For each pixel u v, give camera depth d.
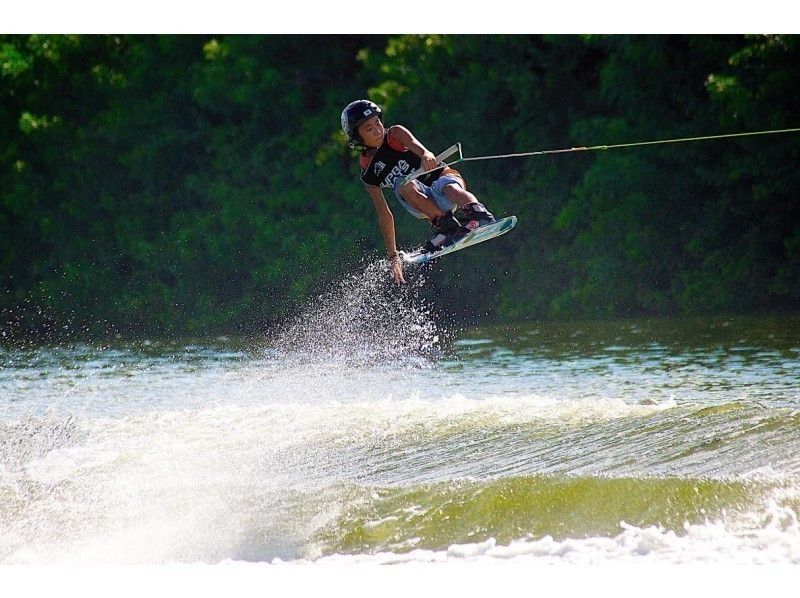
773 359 47.62
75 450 35.19
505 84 78.88
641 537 24.91
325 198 84.62
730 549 24.00
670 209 72.31
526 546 25.31
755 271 68.94
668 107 71.88
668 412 33.88
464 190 31.78
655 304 72.19
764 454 28.41
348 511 27.75
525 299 78.19
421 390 45.69
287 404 41.28
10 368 60.62
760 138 66.69
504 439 32.84
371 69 85.12
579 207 74.88
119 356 65.50
